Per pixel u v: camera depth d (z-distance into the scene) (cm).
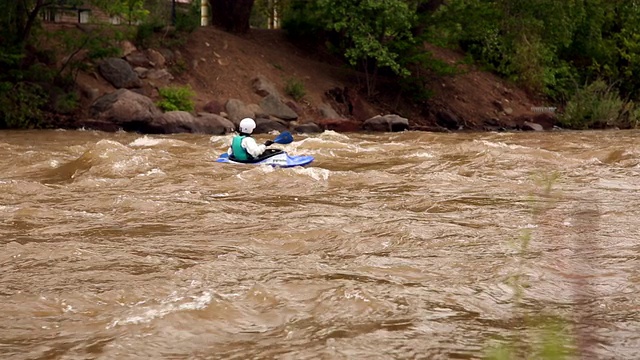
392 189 2061
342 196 1933
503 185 2136
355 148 3184
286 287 982
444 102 6309
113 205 1739
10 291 996
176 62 5394
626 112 6419
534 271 1074
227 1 6100
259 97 5366
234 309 879
